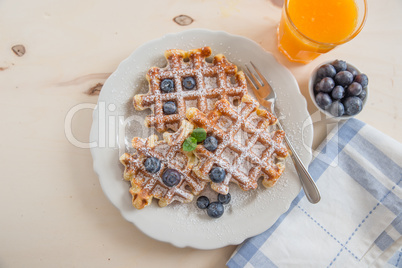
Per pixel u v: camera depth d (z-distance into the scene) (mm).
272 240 454
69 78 481
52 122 475
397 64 496
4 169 465
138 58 458
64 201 464
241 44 466
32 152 469
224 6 500
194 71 454
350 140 470
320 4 456
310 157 451
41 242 457
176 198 442
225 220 445
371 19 500
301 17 460
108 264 458
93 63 485
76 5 488
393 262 465
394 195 459
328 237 459
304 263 451
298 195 467
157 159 428
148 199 429
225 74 461
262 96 468
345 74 450
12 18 484
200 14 497
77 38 486
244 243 454
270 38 500
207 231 440
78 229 460
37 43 483
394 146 460
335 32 461
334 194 467
